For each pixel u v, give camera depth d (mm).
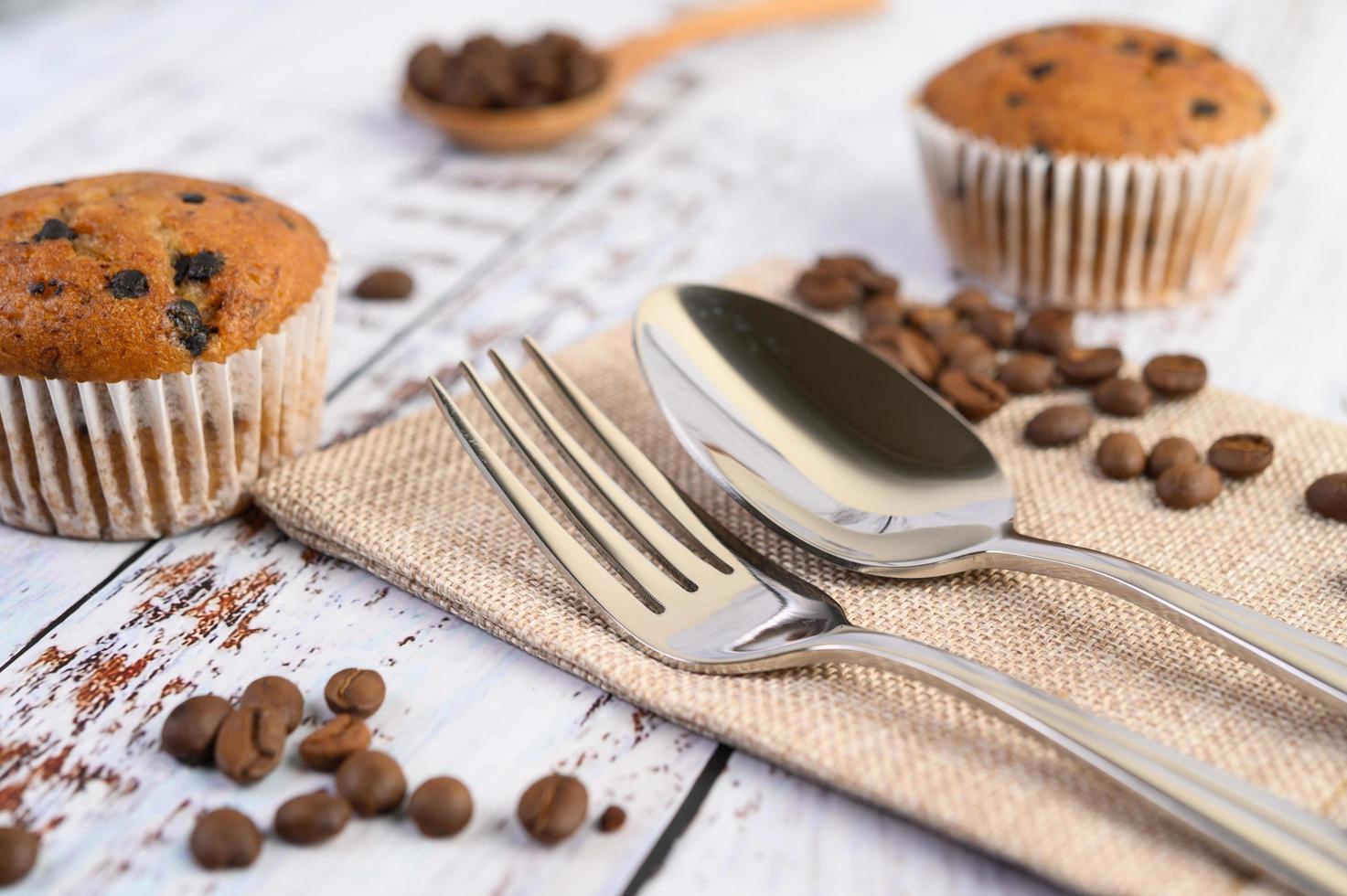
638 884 293
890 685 312
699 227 459
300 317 345
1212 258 421
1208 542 340
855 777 297
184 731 303
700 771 307
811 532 333
